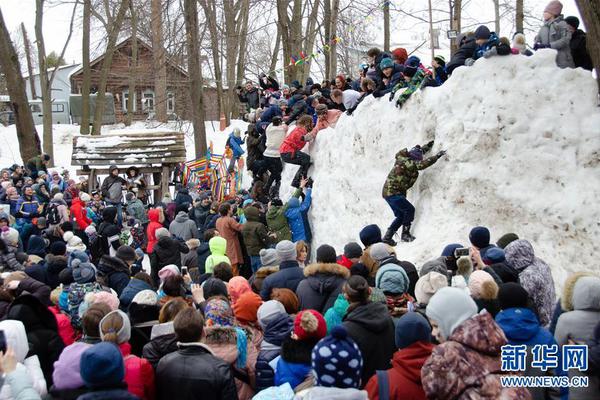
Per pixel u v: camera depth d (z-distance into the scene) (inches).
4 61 843.4
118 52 1418.6
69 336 248.1
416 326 168.4
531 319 188.1
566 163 349.7
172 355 187.2
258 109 657.0
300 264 349.1
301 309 254.1
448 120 382.0
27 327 213.2
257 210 472.4
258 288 300.0
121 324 188.5
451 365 150.5
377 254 281.9
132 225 582.6
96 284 269.7
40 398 168.9
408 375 166.4
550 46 370.9
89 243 522.6
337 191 477.7
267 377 208.1
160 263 413.7
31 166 749.3
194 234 512.7
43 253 464.4
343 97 488.4
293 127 576.1
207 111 1470.2
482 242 284.0
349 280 203.8
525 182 353.1
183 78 1211.2
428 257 362.9
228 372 183.9
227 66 1187.3
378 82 454.6
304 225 503.5
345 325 195.9
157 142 770.2
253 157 611.2
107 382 157.2
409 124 415.2
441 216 376.5
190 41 814.5
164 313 215.3
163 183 757.3
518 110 359.3
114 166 657.6
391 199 388.5
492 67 371.2
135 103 1651.1
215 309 221.3
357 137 463.8
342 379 155.4
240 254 482.3
